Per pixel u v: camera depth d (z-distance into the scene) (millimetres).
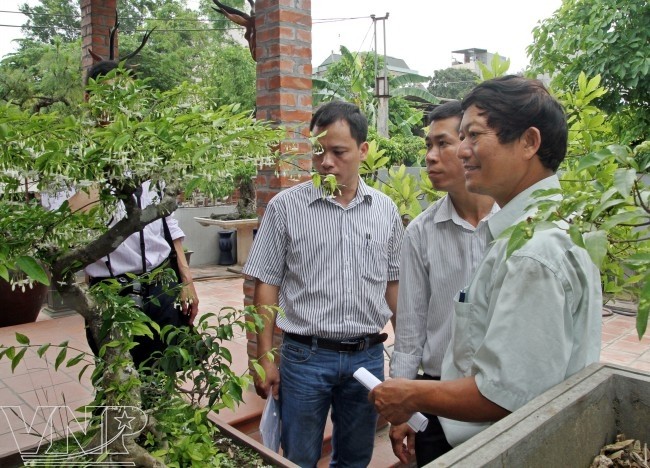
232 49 13945
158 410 1438
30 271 1030
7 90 6055
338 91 13094
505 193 1379
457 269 1932
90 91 1258
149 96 1303
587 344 1264
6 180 1123
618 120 5344
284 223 2166
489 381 1190
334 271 2115
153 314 2236
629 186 790
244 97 13633
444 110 1928
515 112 1268
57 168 1022
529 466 979
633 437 1195
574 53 5488
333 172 2080
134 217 1216
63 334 4586
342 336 2111
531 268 1178
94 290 1373
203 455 1352
